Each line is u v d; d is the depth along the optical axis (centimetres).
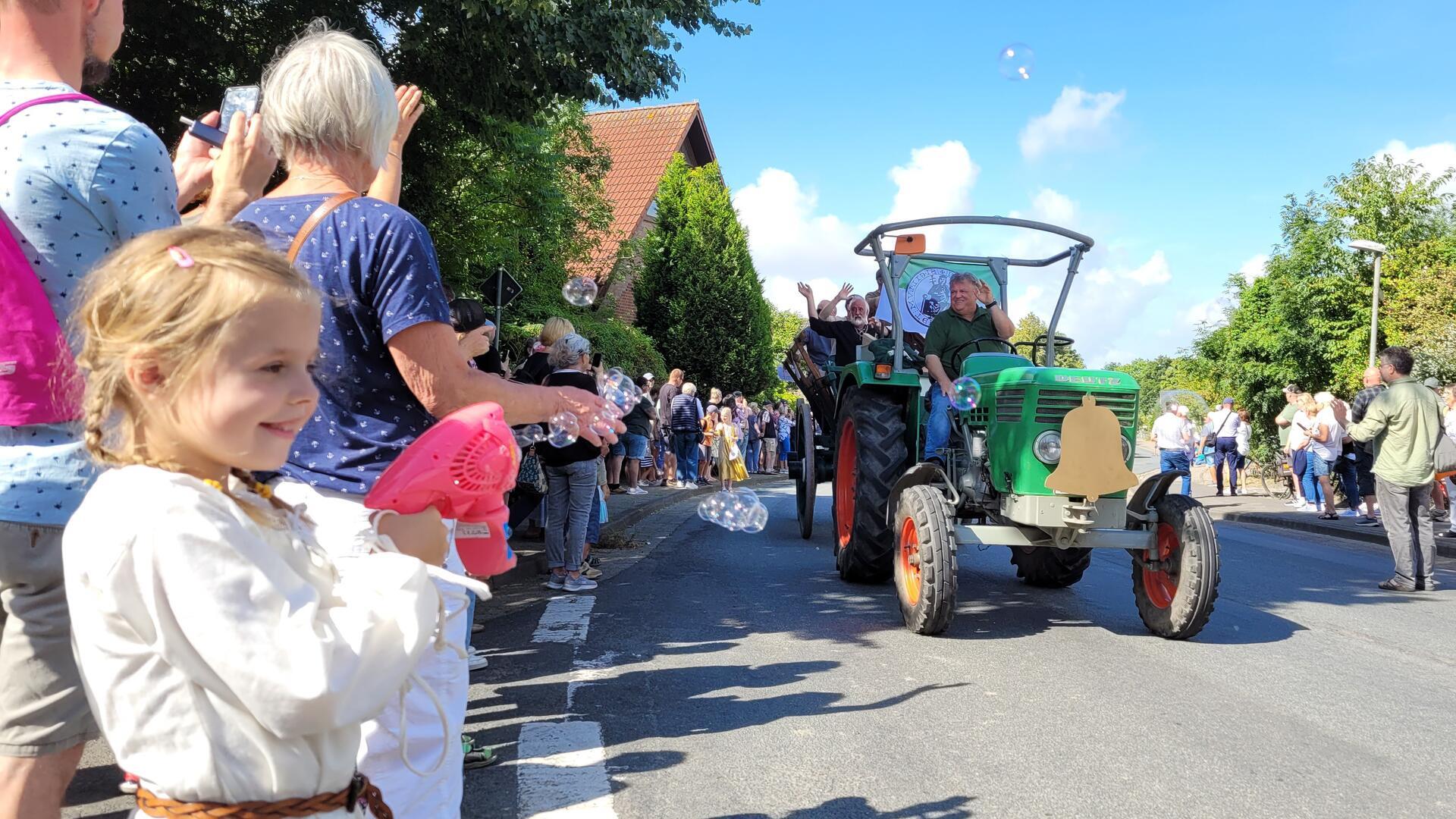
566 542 675
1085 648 528
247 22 764
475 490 168
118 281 120
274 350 122
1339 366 2362
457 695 201
